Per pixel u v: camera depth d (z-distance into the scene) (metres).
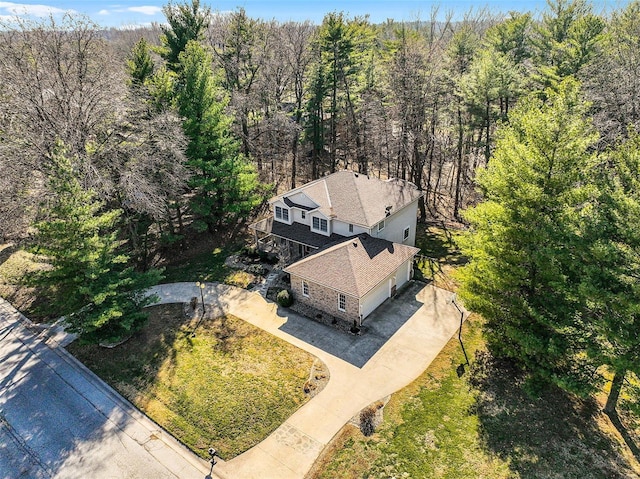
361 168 38.44
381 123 33.12
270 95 40.84
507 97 29.31
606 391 16.64
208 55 29.14
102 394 17.72
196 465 14.51
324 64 37.84
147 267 27.77
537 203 15.12
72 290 19.03
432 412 16.02
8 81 22.62
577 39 31.28
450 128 34.22
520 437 14.79
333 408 16.44
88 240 18.48
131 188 22.67
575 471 13.52
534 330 16.11
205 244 30.56
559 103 14.49
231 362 19.12
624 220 12.61
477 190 25.39
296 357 19.27
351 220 24.45
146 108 25.48
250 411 16.48
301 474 13.98
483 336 17.50
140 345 20.50
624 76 25.12
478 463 13.98
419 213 34.50
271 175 41.25
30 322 22.83
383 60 42.72
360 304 20.72
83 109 24.38
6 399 17.58
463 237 19.20
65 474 14.31
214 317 22.42
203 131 27.50
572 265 13.96
